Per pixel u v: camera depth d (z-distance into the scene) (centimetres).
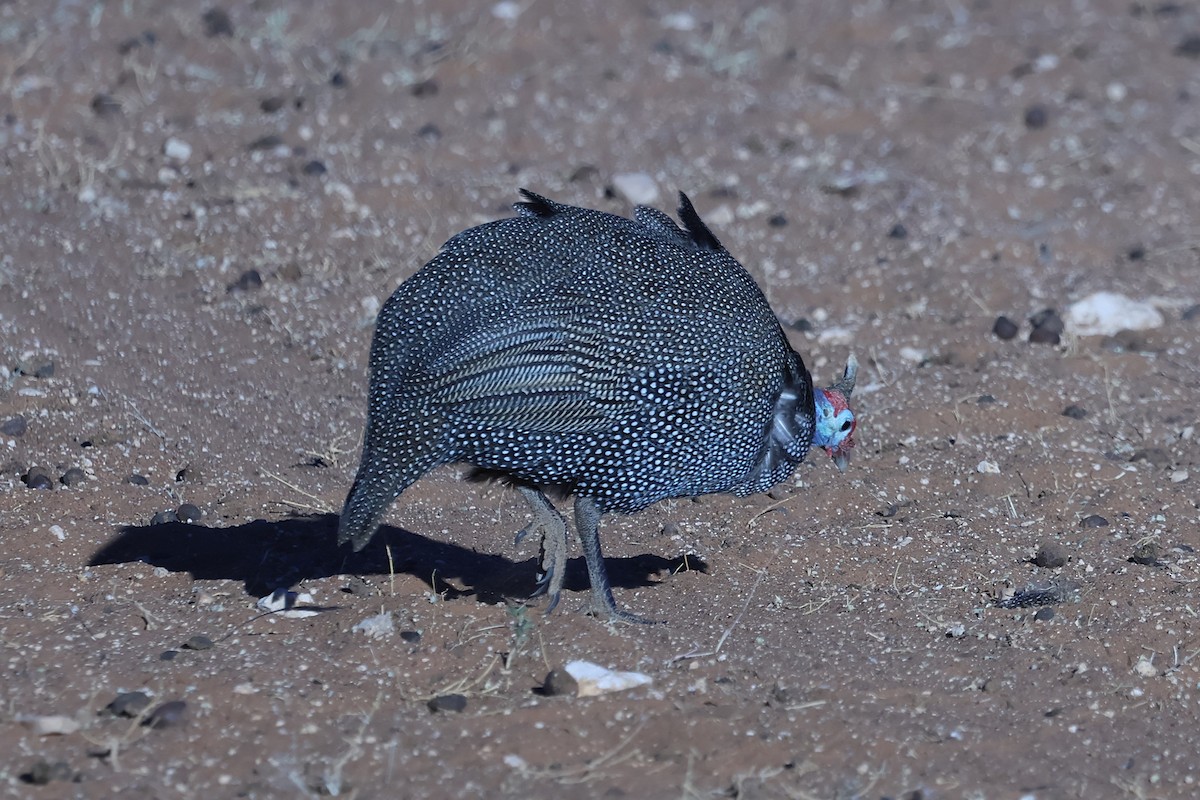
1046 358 2467
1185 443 2206
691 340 1588
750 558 1852
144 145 2920
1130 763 1445
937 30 3928
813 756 1411
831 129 3338
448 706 1450
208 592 1691
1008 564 1858
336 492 1973
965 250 2817
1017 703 1535
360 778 1338
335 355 2345
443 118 3177
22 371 2122
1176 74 3719
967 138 3291
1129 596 1752
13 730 1373
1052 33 3922
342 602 1672
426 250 2661
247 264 2555
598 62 3525
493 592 1722
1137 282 2762
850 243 2833
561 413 1559
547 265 1583
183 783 1316
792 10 3988
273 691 1460
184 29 3403
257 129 3012
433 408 1534
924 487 2059
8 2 3444
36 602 1652
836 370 2395
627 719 1448
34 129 2900
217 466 2005
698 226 1706
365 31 3534
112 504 1878
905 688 1547
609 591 1659
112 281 2438
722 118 3312
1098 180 3148
